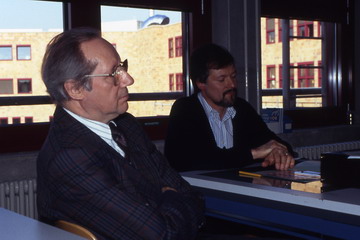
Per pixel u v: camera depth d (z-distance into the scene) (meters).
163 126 3.87
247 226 2.11
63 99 1.34
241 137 2.49
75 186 1.23
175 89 4.07
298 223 1.44
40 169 1.29
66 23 3.35
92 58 1.32
